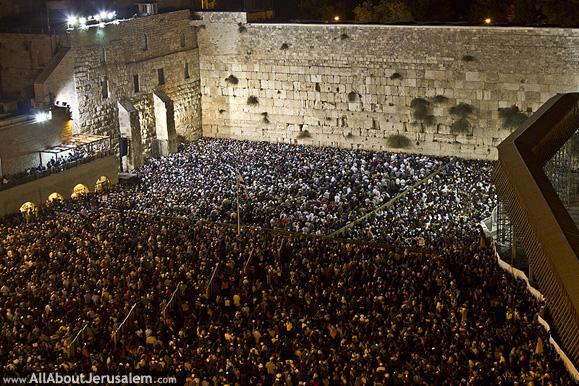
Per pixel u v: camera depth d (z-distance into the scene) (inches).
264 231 2145.7
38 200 2554.1
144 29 3139.8
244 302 1699.1
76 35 2859.3
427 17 3617.1
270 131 3346.5
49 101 2807.6
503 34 2876.5
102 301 1653.5
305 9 3855.8
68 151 2770.7
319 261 1862.7
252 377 1332.4
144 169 2970.0
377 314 1551.4
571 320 1342.3
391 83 3088.1
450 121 3034.0
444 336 1460.4
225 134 3447.3
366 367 1348.4
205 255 1892.2
